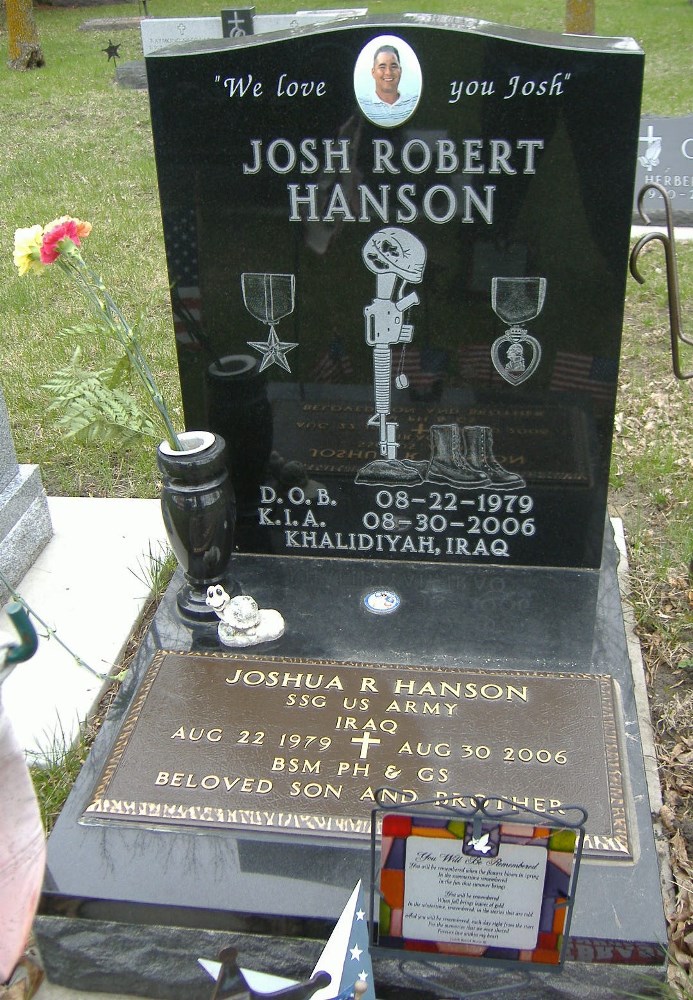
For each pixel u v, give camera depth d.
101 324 5.80
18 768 1.76
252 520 3.52
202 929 2.30
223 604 3.09
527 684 2.82
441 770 2.53
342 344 3.16
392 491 3.39
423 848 1.99
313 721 2.70
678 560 3.76
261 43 2.74
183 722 2.72
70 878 2.33
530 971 2.15
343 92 2.78
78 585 3.69
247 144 2.89
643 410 4.91
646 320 5.85
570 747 2.59
